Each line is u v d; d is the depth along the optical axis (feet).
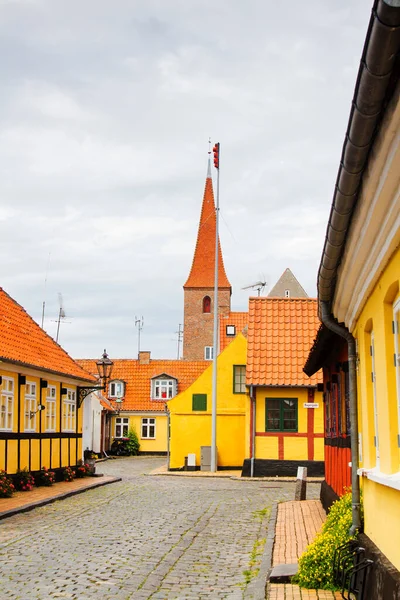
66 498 65.21
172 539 41.32
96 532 43.57
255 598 27.43
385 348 21.76
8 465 67.77
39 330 91.50
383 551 23.07
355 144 14.26
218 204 117.08
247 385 99.60
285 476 99.40
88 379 92.17
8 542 39.45
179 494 70.69
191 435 114.52
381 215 17.33
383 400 22.58
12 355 68.64
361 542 27.14
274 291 216.33
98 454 158.40
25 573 31.30
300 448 100.01
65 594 27.55
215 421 109.29
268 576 30.50
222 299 264.31
